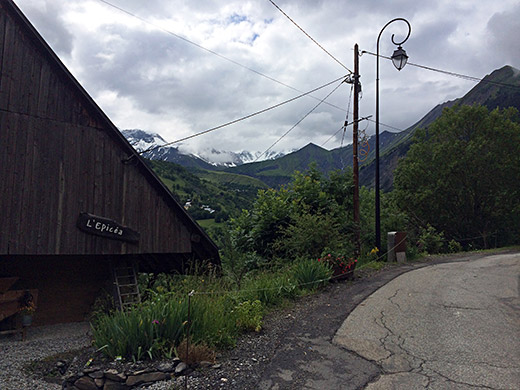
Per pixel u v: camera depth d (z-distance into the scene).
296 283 10.03
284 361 5.64
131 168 11.50
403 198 36.34
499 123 34.00
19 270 11.64
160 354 5.77
